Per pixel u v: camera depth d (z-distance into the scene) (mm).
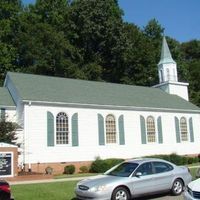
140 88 43750
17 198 16016
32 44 54406
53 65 54875
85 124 33000
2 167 22578
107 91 38562
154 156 34531
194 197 11234
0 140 26562
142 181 15250
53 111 31266
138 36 64938
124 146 35188
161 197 16141
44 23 59156
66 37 61969
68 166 30250
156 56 65062
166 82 45969
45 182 20922
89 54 61875
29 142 29531
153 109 37969
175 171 16578
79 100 33156
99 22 61344
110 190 14352
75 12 62281
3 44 53812
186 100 45094
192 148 40844
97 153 33188
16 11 59094
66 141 31609
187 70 71000
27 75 35344
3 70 52688
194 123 41844
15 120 30688
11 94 32812
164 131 38750
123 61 61500
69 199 15898
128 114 36156
